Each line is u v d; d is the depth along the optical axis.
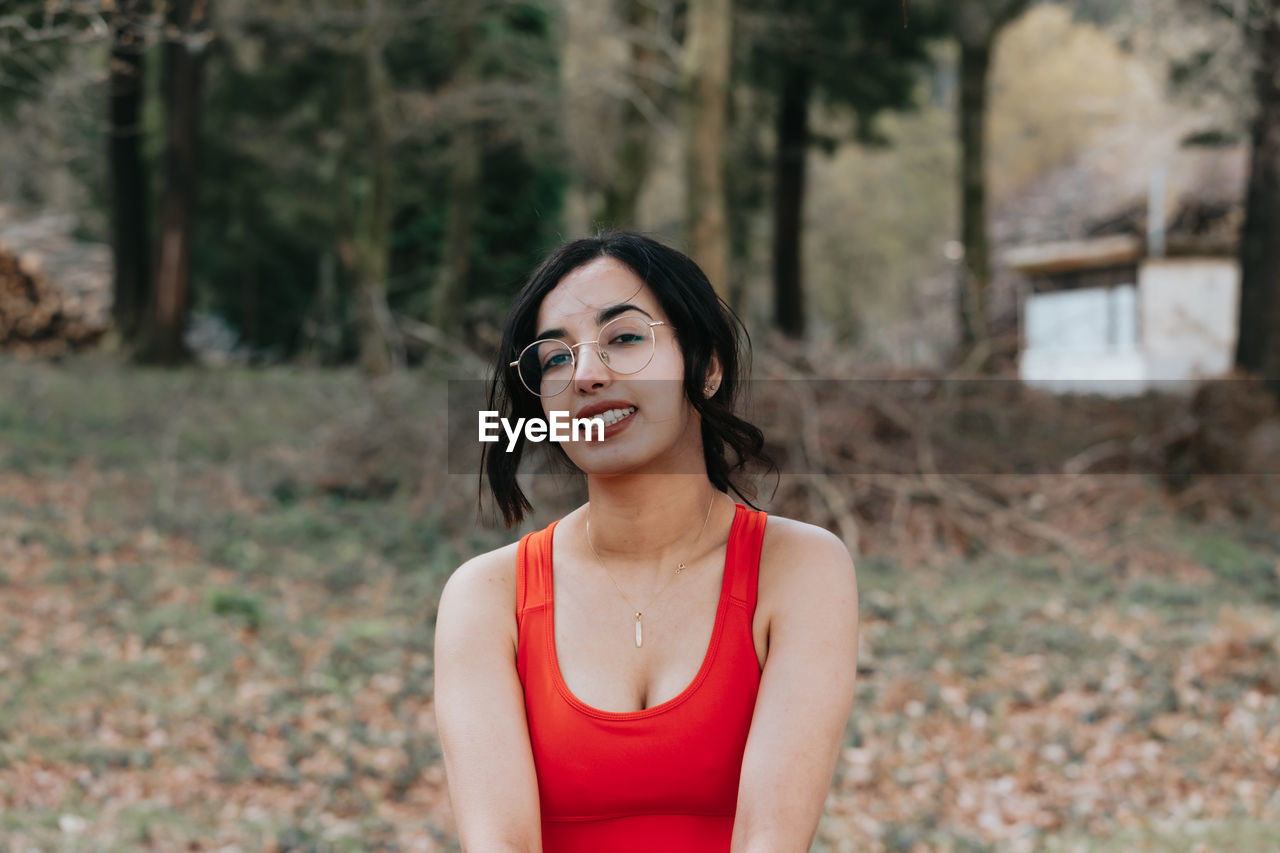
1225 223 26.28
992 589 8.69
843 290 38.22
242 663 7.14
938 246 38.31
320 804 5.42
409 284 23.25
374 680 7.05
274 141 24.52
